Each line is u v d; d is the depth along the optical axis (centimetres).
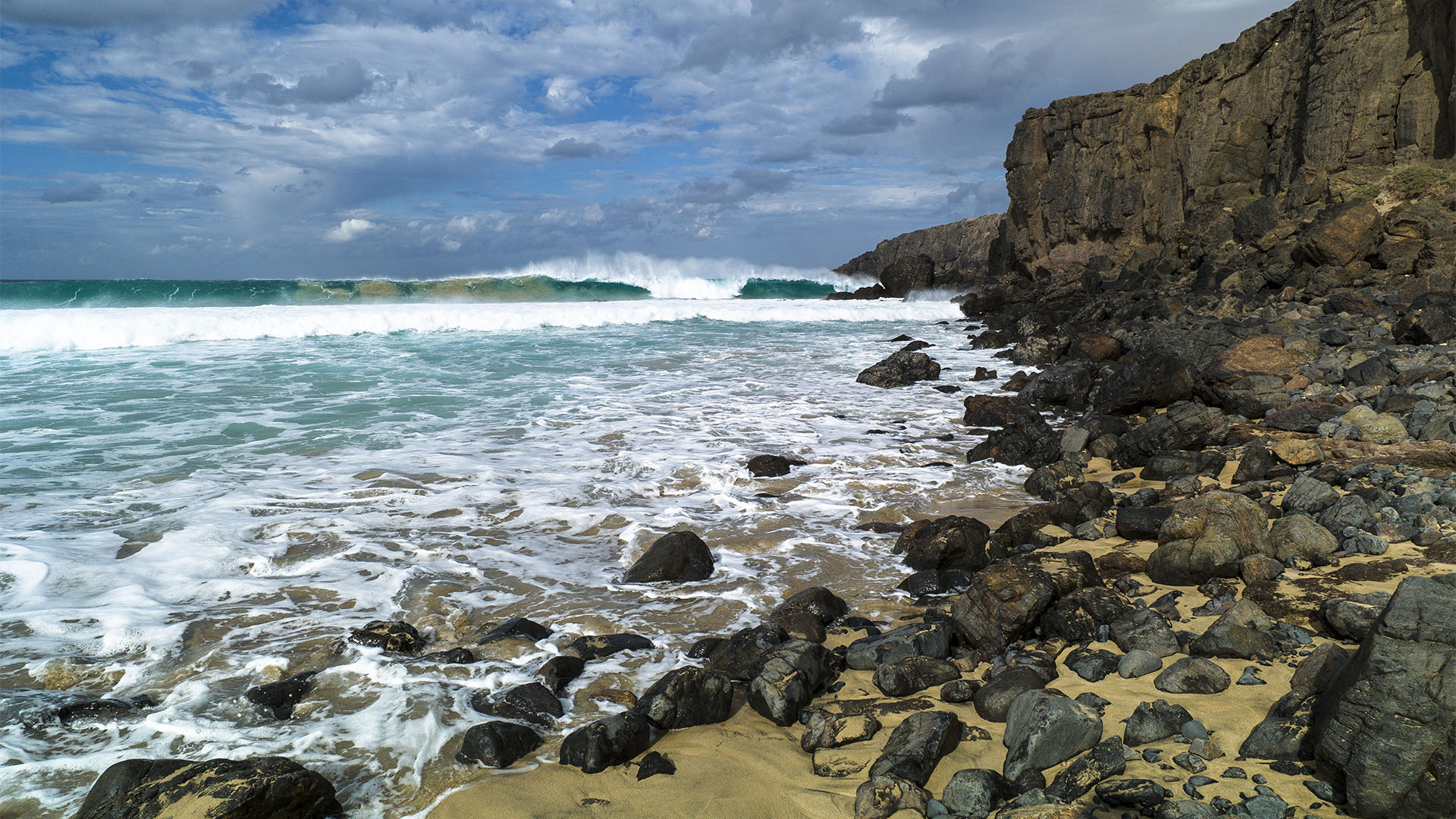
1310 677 384
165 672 467
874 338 2392
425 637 524
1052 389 1346
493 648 502
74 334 1925
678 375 1620
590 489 844
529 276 4200
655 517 764
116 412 1177
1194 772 338
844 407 1305
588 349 2030
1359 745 301
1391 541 576
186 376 1499
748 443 1053
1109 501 762
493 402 1298
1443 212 2041
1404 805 287
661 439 1066
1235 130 2902
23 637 501
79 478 846
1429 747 287
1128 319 2092
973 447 1038
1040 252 3700
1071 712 360
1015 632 501
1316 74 2516
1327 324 1571
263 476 865
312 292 3644
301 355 1830
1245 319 1748
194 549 652
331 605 566
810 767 382
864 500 827
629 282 4519
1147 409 1172
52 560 618
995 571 534
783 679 437
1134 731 368
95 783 348
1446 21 2200
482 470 905
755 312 3127
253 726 415
